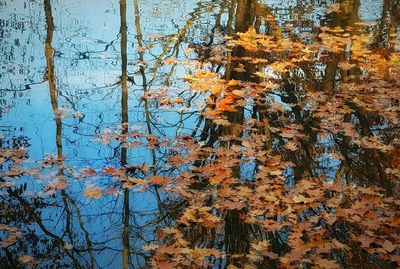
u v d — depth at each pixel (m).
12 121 5.85
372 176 4.91
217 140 5.45
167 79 7.31
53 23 9.69
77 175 4.62
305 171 4.89
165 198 4.32
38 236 3.80
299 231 3.82
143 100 6.57
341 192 4.46
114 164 4.89
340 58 8.12
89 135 5.55
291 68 7.70
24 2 11.10
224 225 3.93
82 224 3.99
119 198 4.33
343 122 5.94
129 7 10.92
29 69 7.60
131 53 8.39
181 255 3.48
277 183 4.52
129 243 3.77
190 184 4.46
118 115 6.12
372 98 6.66
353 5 10.82
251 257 3.56
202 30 9.56
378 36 9.30
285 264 3.44
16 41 8.67
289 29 9.57
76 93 6.82
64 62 7.92
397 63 7.93
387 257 3.55
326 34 9.14
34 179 4.54
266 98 6.63
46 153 5.04
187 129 5.71
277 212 4.07
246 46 8.45
